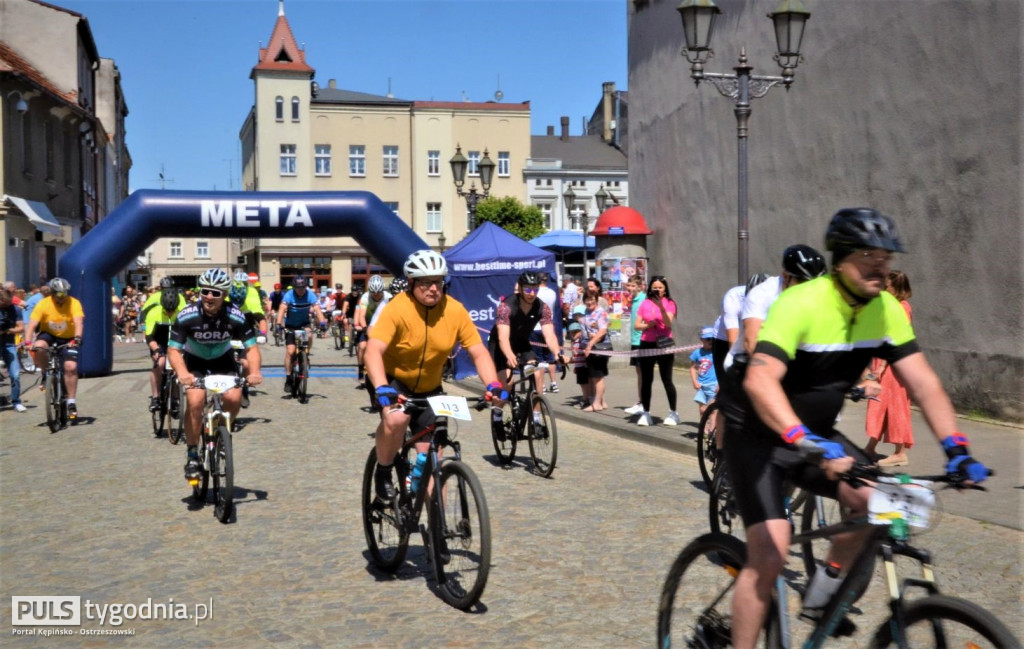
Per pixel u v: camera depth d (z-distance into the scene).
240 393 6.87
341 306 26.11
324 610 4.65
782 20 10.02
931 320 10.45
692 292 16.92
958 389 10.02
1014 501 6.30
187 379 6.76
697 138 16.59
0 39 32.03
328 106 59.75
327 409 12.67
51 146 29.41
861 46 11.64
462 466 4.65
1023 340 9.17
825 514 4.09
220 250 79.50
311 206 17.91
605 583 4.97
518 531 6.07
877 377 7.48
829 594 3.10
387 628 4.38
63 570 5.42
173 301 10.34
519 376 8.30
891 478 2.89
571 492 7.26
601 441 9.85
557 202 64.62
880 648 2.91
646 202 19.12
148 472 8.35
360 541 5.93
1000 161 9.38
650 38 18.77
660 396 12.95
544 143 70.69
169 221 17.55
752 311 4.96
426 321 5.05
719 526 5.29
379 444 5.05
